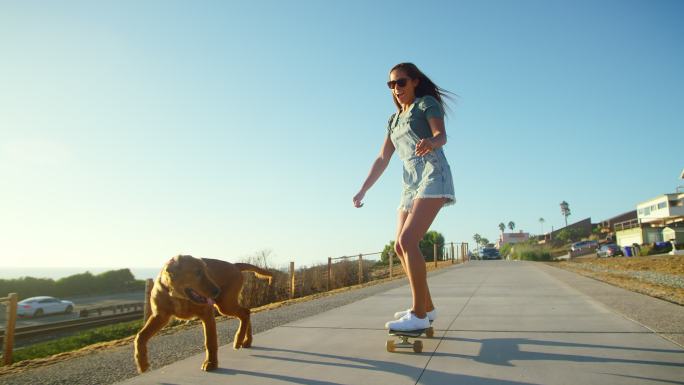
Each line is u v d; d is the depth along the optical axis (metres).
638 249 36.25
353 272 19.22
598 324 4.45
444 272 14.30
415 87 4.08
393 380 2.99
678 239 41.28
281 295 14.97
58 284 45.97
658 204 47.88
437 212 3.69
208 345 3.51
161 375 3.40
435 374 3.06
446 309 5.86
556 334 4.08
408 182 3.90
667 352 3.33
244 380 3.19
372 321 5.31
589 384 2.73
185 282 3.36
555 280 9.98
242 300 13.09
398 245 3.84
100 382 3.47
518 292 7.61
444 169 3.71
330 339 4.37
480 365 3.22
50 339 14.36
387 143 4.41
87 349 5.32
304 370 3.34
